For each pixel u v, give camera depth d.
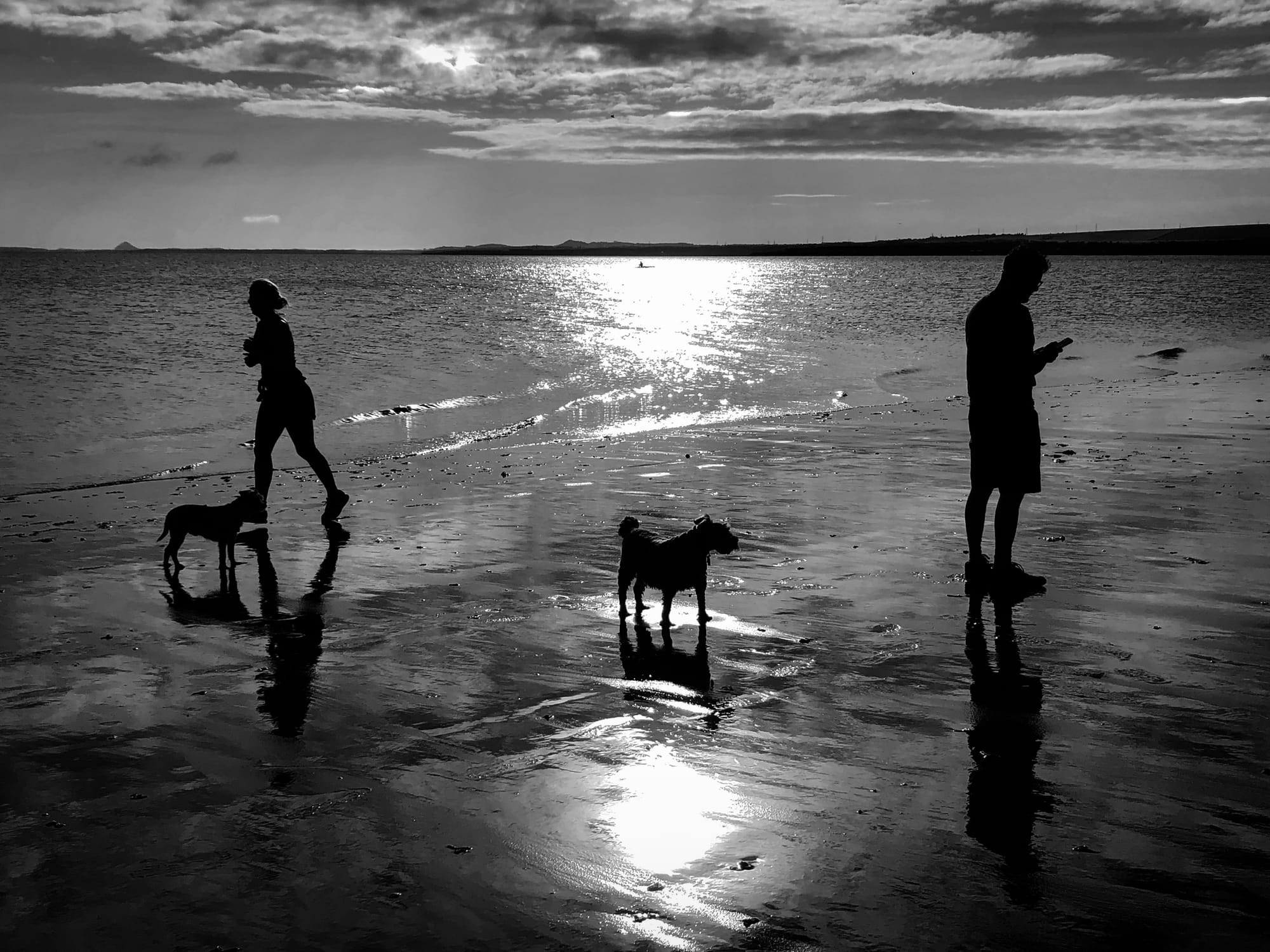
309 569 8.30
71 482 12.91
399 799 4.25
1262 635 6.28
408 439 16.48
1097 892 3.49
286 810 4.16
